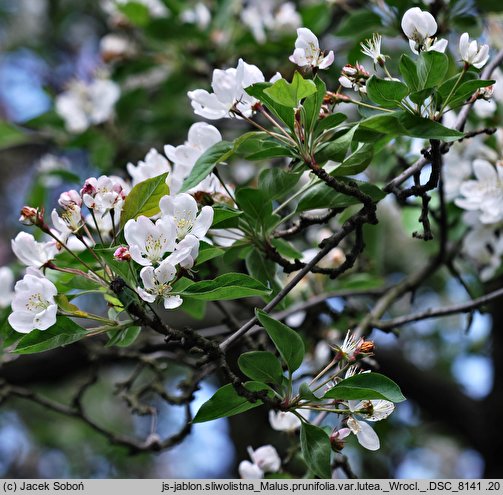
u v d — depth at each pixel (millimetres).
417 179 1982
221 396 1931
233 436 3168
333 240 1961
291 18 2480
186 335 1919
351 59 2219
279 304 2029
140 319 1911
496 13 2238
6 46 3770
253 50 2514
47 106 3756
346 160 1971
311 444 1934
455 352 3180
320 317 2305
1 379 2248
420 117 1939
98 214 1992
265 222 1999
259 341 2168
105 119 2766
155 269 1903
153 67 2795
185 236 1916
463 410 2693
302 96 1928
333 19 2666
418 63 1935
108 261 1903
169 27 2570
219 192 2014
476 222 2205
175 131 2799
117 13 2803
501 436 2604
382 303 2213
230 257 2029
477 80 1927
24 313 1916
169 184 1999
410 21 1955
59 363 2803
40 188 2662
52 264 1952
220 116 1979
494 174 2131
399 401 1900
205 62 2682
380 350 2738
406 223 2271
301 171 1983
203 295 1914
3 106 3961
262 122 2506
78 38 3705
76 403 2244
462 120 2014
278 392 1955
